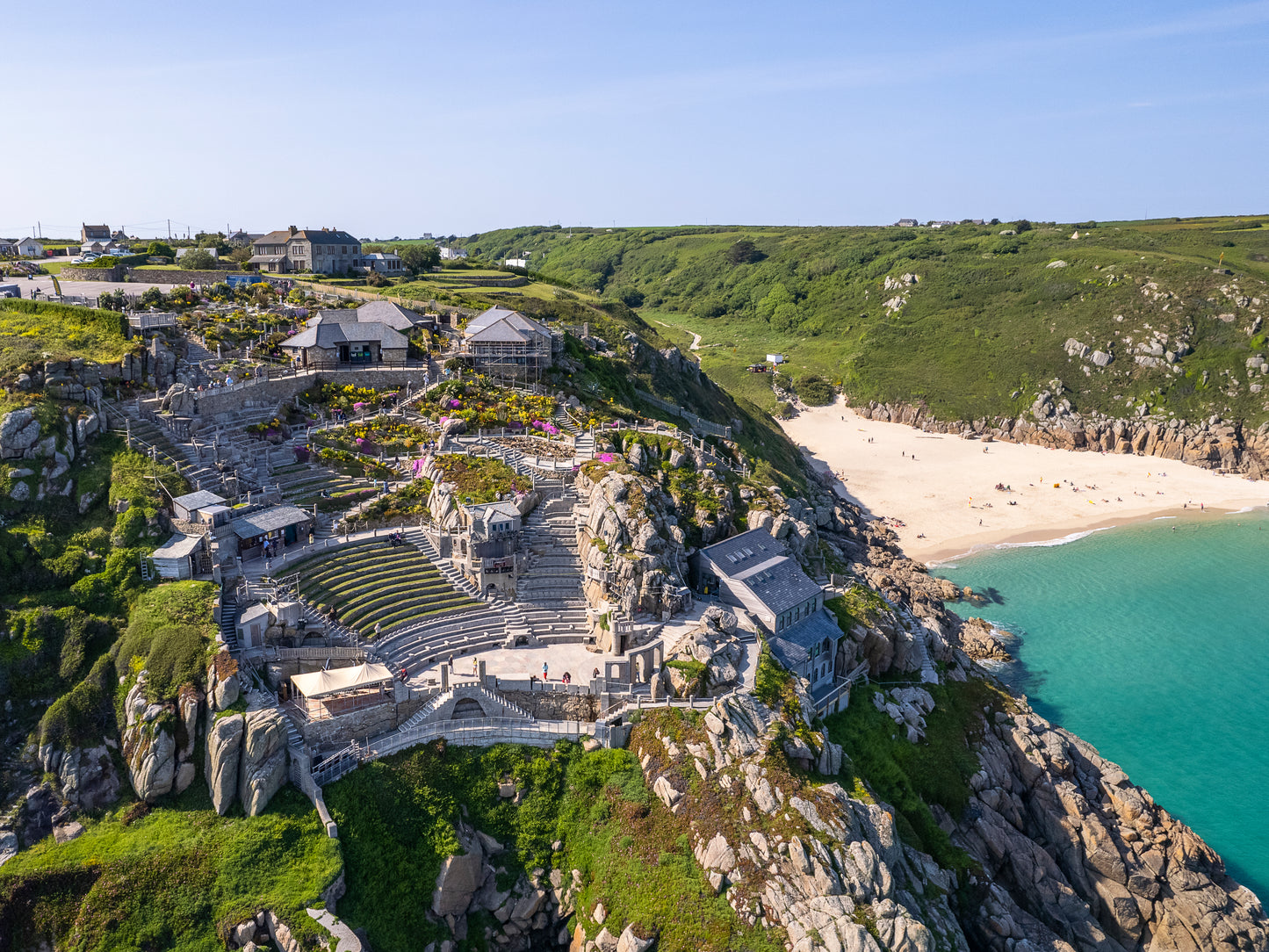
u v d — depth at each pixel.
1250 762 97.50
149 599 68.00
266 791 59.47
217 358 106.94
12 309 103.69
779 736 68.81
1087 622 130.62
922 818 78.06
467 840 64.62
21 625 65.25
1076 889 81.25
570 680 72.25
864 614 95.81
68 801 59.00
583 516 88.38
